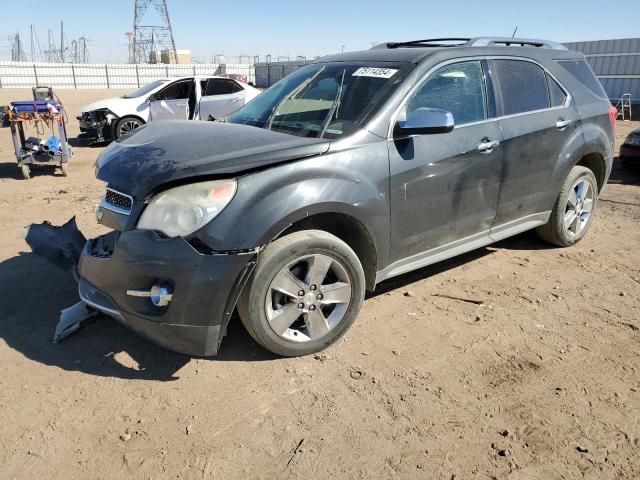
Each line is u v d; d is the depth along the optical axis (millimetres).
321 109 3725
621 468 2436
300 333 3283
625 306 4004
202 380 3070
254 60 51875
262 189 2932
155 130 3705
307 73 4301
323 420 2740
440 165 3678
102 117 12023
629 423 2730
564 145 4637
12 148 11711
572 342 3496
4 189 7836
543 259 4922
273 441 2596
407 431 2664
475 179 3938
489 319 3787
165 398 2914
